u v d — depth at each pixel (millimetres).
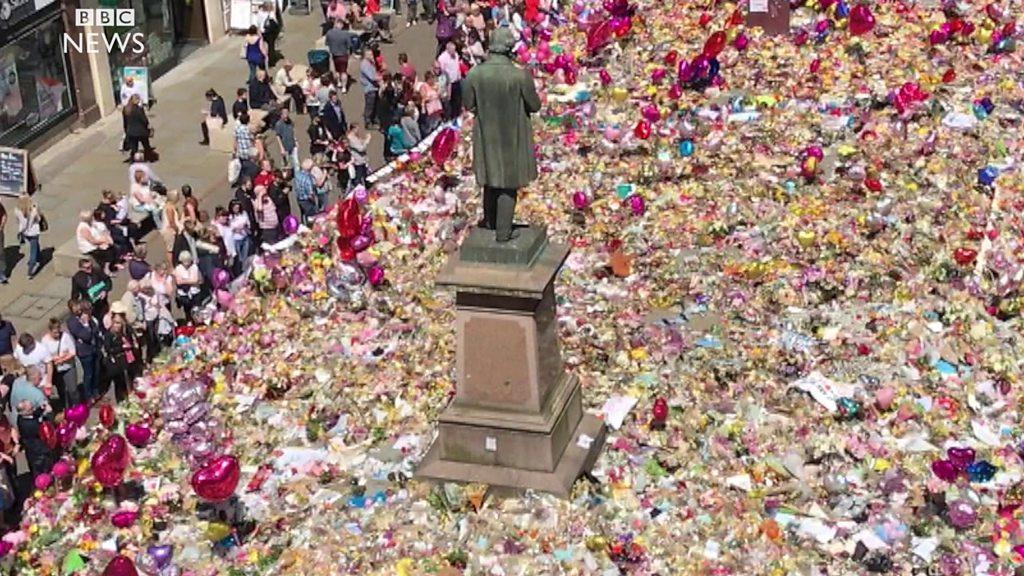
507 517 53250
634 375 61125
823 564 50406
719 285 67750
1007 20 99375
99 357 66250
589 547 51438
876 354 61719
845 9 100375
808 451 56000
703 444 56594
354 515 54062
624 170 80062
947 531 51688
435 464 55625
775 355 61938
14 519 57969
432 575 50750
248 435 59062
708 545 51344
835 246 70625
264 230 76750
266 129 98812
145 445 58469
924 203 74500
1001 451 55688
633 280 68688
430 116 91875
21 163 80875
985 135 82938
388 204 77938
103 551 53156
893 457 55281
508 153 51812
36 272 81938
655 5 108125
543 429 53906
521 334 53062
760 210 74625
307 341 65562
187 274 70375
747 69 94375
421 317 66500
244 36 117812
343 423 59438
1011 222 72500
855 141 82500
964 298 65250
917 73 92250
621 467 55594
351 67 110562
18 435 59500
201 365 64438
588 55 98125
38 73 96750
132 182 81625
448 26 103750
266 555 52219
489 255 53125
